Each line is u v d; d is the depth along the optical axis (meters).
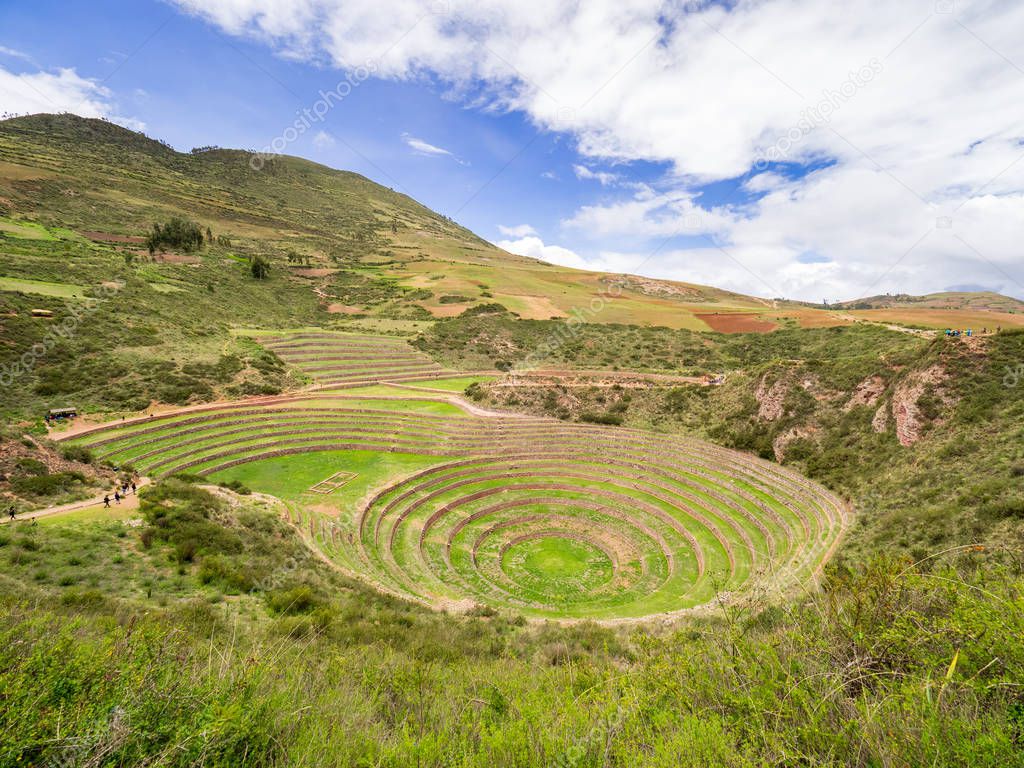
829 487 40.19
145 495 31.84
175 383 59.97
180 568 23.69
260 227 196.50
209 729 4.98
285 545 30.36
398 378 82.81
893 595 6.67
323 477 47.75
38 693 5.33
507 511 47.19
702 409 60.09
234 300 105.19
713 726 5.41
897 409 40.91
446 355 96.56
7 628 7.69
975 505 25.69
